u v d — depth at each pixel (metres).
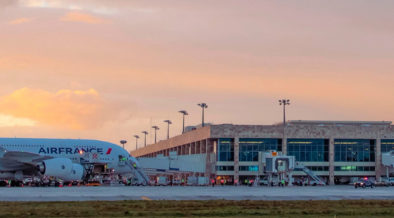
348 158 180.00
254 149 176.00
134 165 148.50
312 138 177.88
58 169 127.69
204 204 65.25
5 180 136.12
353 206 65.62
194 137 196.62
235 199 75.62
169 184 160.50
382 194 92.50
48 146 137.25
